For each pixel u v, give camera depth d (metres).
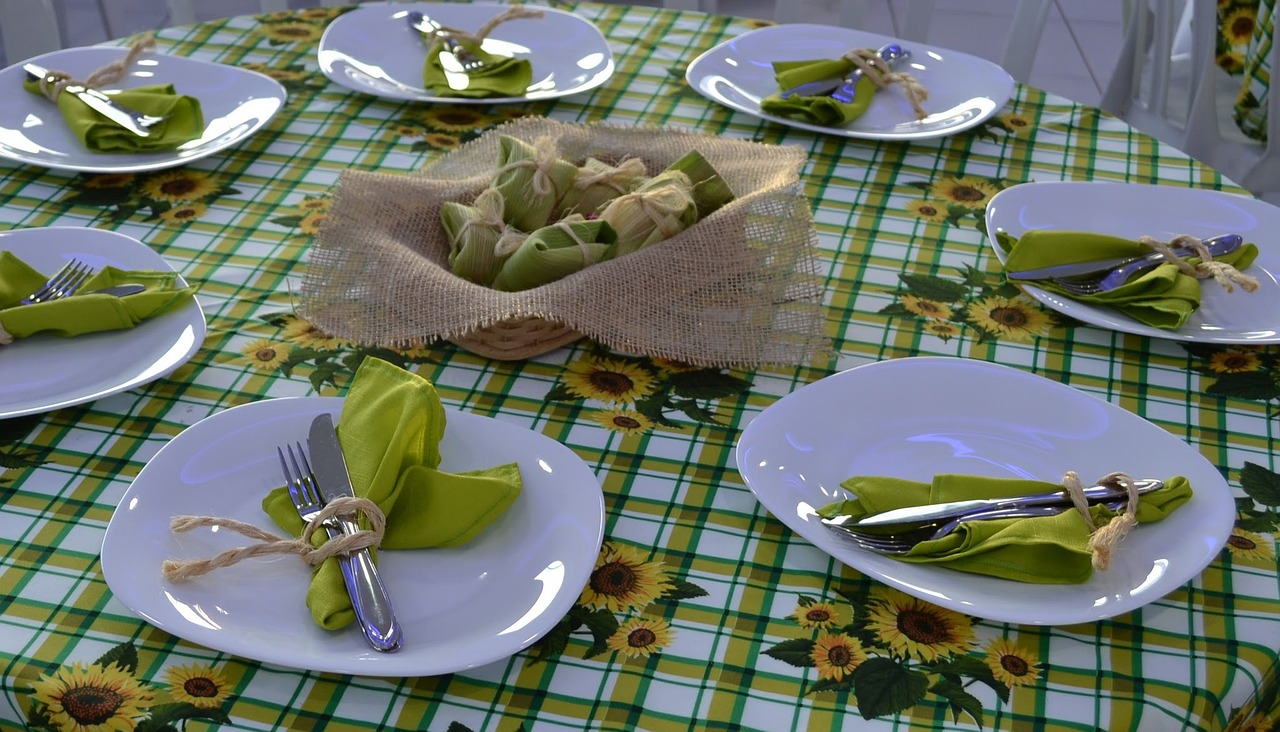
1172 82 2.23
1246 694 0.81
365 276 1.13
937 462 0.98
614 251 1.14
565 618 0.85
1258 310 1.17
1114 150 1.48
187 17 2.12
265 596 0.83
